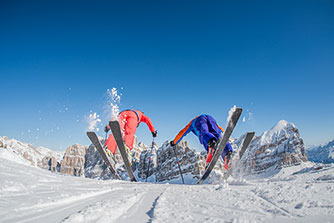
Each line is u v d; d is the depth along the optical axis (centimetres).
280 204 161
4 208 123
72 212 128
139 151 8750
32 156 12000
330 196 179
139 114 733
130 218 126
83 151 11331
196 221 119
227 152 546
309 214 132
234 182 389
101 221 112
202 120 633
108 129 679
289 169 3822
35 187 206
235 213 138
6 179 209
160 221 118
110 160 593
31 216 114
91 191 213
